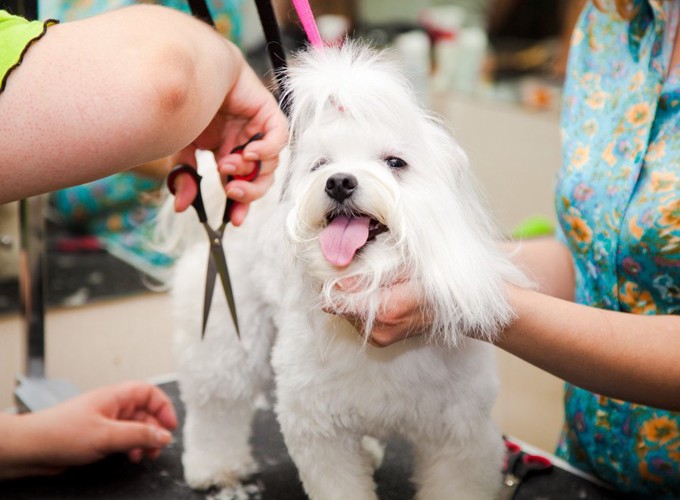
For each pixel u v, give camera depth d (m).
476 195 0.87
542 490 1.04
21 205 1.32
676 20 1.03
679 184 0.97
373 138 0.82
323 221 0.81
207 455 1.12
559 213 1.12
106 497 1.08
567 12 3.36
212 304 1.08
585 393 1.13
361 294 0.79
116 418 1.18
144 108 0.65
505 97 3.43
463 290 0.77
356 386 0.88
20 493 1.09
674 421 1.04
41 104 0.63
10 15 0.69
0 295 2.00
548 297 0.84
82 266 2.12
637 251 0.99
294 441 0.92
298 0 0.87
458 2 4.03
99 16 0.72
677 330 0.83
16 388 1.37
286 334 0.93
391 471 1.12
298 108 0.85
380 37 3.39
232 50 0.83
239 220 0.92
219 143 0.97
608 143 1.05
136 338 1.91
